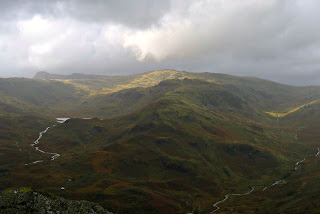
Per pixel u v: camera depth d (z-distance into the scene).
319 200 172.12
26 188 55.72
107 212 57.66
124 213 177.88
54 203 54.47
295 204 183.75
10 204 50.66
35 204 52.50
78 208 55.62
